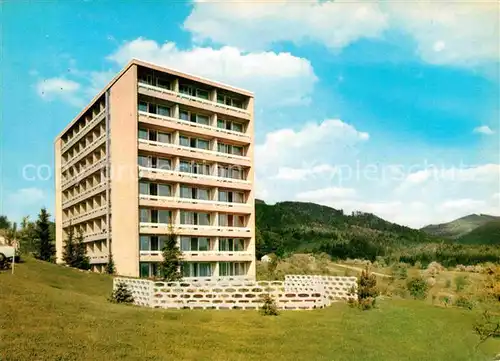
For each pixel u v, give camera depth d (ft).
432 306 76.18
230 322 54.24
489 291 81.30
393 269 200.34
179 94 130.62
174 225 123.75
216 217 135.64
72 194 180.24
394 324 56.70
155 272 120.88
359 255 329.31
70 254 139.95
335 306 70.33
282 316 59.72
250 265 142.72
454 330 56.18
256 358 39.86
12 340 36.96
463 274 173.68
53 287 74.64
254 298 67.10
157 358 37.11
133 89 121.49
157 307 65.46
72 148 175.83
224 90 144.46
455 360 44.75
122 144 126.00
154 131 128.77
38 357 33.83
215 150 138.41
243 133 148.66
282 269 187.11
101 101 143.23
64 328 42.70
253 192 146.00
